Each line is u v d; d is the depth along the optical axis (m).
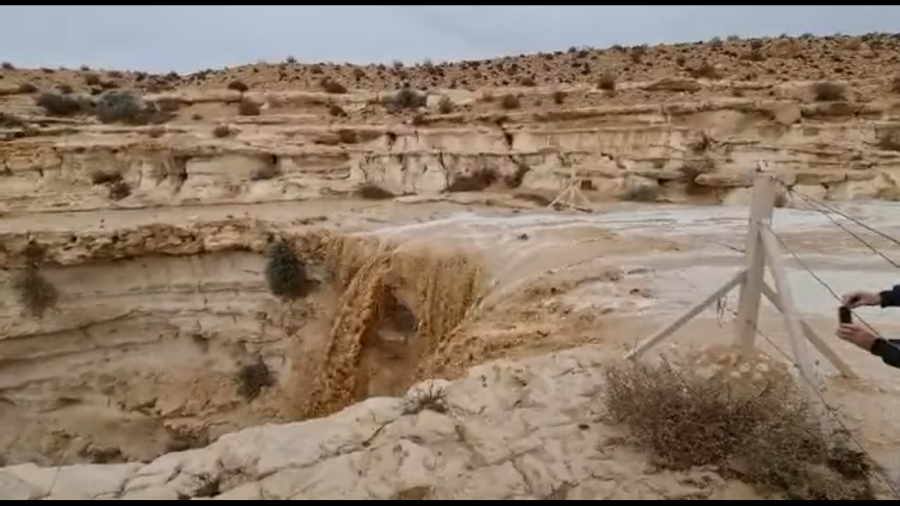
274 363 20.50
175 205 24.92
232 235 21.12
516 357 9.20
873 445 5.74
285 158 26.66
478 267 15.34
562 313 10.96
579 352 7.84
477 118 28.81
